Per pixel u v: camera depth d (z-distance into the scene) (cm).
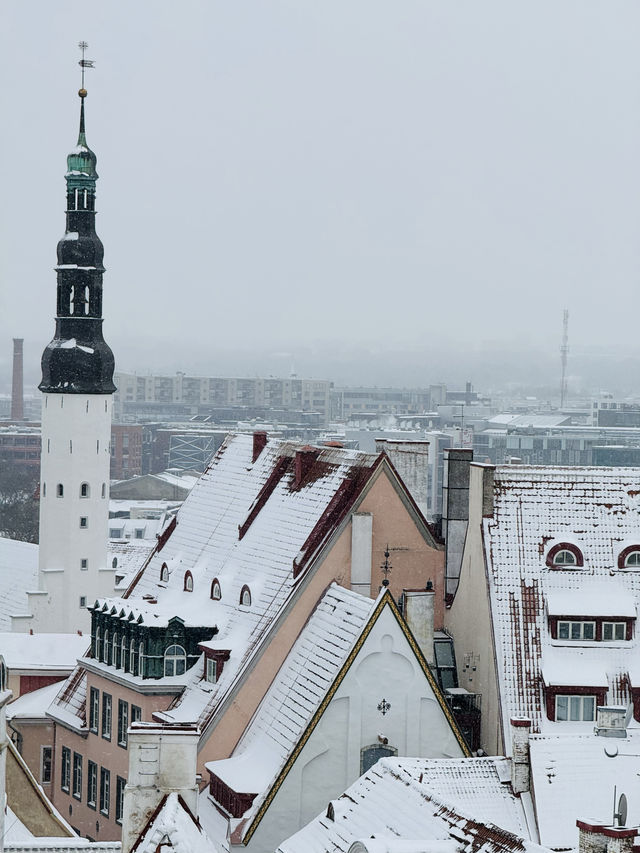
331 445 10856
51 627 15988
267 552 9925
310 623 9138
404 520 9688
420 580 9744
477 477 9400
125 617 9931
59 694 11006
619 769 7119
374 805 6525
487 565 9125
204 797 8644
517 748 7119
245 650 9206
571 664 8788
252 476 11056
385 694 8300
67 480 15938
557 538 9238
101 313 16150
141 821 4866
